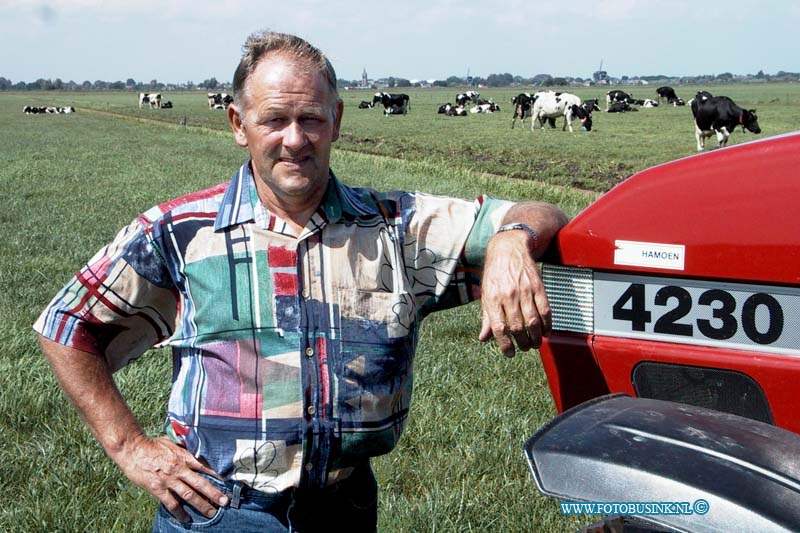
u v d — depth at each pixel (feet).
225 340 7.53
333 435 7.56
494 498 13.56
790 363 6.48
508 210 7.85
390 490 13.93
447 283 8.04
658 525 5.02
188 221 7.59
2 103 335.06
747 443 5.39
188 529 7.85
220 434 7.54
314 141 7.24
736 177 6.46
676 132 124.77
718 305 6.69
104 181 61.46
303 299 7.55
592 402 6.27
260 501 7.63
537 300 6.97
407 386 8.11
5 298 25.90
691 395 6.97
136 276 7.64
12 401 17.26
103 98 435.12
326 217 7.58
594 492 5.21
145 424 16.62
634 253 6.93
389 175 61.26
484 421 16.37
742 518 4.77
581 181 58.70
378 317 7.68
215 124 163.22
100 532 12.88
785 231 6.32
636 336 7.11
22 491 14.08
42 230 39.27
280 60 7.22
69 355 7.64
